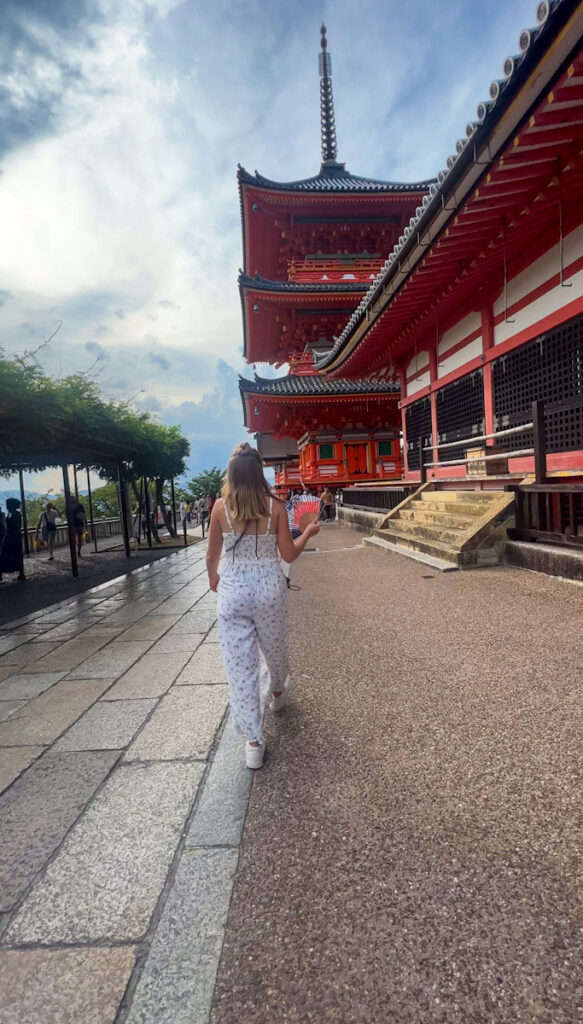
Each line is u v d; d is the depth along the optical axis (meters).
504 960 1.28
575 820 1.76
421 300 8.84
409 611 4.60
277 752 2.40
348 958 1.32
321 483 22.56
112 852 1.83
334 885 1.57
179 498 36.31
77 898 1.62
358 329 10.30
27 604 7.54
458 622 4.13
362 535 12.74
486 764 2.14
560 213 5.66
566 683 2.82
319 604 5.21
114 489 29.77
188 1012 1.22
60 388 8.67
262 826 1.89
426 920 1.42
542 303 7.00
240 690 2.30
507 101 3.85
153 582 8.86
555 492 5.41
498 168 4.65
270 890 1.58
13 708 3.34
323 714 2.74
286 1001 1.22
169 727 2.87
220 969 1.33
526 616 4.09
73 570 10.07
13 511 10.22
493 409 8.52
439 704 2.73
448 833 1.75
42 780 2.37
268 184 20.38
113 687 3.63
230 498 2.31
